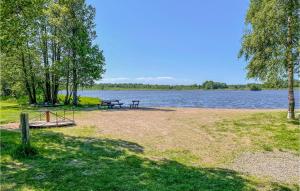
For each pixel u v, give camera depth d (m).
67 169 13.12
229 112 35.78
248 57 29.55
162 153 17.08
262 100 91.31
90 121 27.52
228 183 12.45
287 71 27.89
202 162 15.80
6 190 10.72
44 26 45.47
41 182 11.55
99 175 12.45
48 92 50.25
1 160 14.17
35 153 15.20
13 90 51.97
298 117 28.70
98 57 46.56
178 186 11.67
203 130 24.17
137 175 12.69
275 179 13.51
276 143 20.52
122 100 89.38
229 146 19.48
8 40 20.75
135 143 19.06
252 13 29.61
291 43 27.05
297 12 26.73
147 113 35.25
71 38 46.03
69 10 45.59
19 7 21.09
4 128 22.69
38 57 46.47
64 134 20.67
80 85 46.69
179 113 35.28
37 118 28.69
